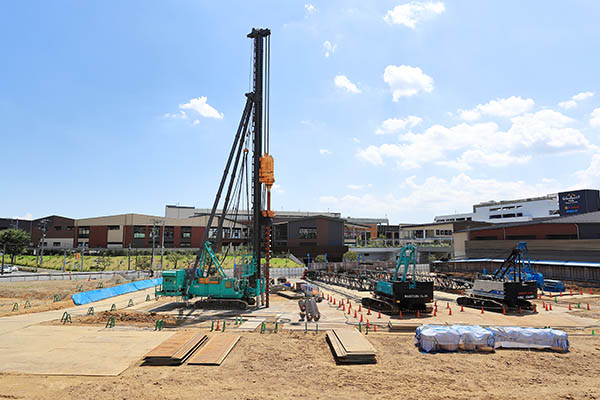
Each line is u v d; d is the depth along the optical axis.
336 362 15.62
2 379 13.73
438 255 88.44
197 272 31.41
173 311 28.86
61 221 88.50
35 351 17.25
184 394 12.23
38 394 12.32
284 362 15.64
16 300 34.88
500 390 12.61
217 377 13.81
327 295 38.62
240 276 33.62
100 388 12.77
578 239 52.62
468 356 16.39
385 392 12.42
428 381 13.42
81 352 17.11
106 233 83.00
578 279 45.09
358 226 104.88
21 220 104.62
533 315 27.14
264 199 33.22
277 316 26.66
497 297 28.97
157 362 15.26
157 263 65.62
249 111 33.00
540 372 14.39
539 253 54.88
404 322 24.16
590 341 19.20
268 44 33.66
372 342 18.97
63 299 35.34
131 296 38.09
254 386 12.93
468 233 67.50
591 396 12.15
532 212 111.62
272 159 31.95
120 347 17.94
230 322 24.38
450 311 27.89
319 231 79.69
